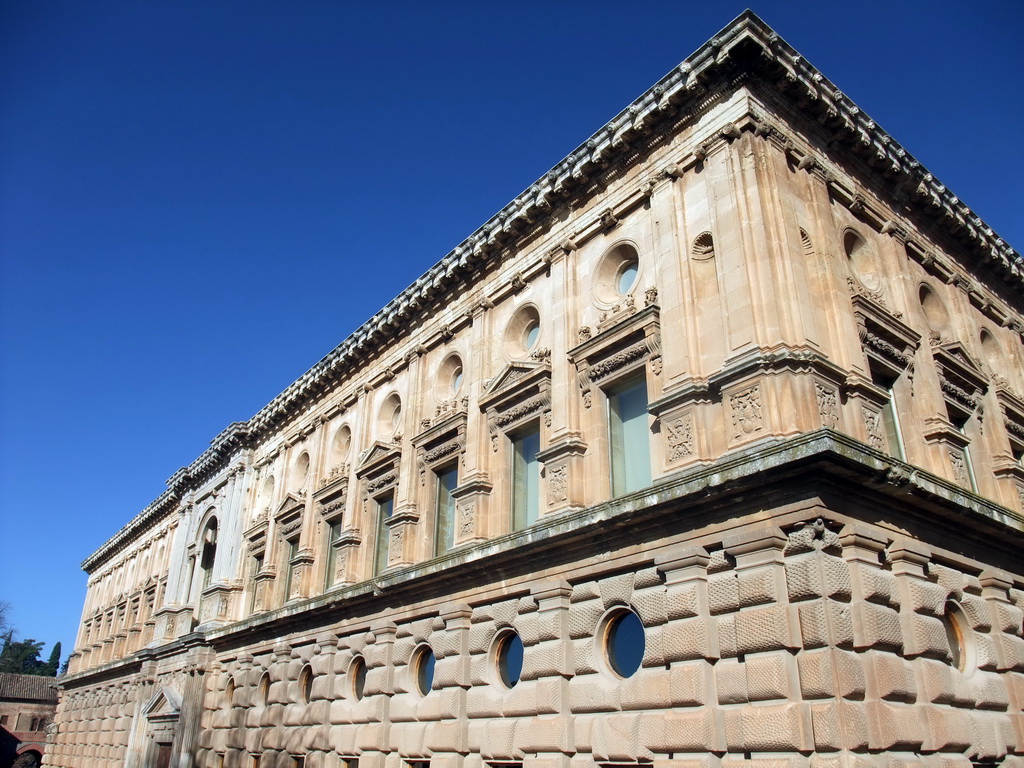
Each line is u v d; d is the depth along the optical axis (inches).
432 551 964.6
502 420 899.4
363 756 875.4
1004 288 1070.4
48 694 3846.0
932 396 778.8
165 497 1889.8
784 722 506.9
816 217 734.5
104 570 2475.4
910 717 518.6
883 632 529.3
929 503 605.9
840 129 806.5
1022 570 738.8
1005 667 649.6
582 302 855.1
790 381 613.6
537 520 787.4
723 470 578.2
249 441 1537.9
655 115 805.2
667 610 601.3
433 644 834.8
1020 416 940.0
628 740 605.6
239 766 1124.5
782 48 753.6
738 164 718.5
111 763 1689.2
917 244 908.6
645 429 753.6
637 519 641.0
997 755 592.1
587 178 885.2
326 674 994.1
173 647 1434.5
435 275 1080.8
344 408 1272.1
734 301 673.0
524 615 738.2
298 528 1272.1
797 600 533.0
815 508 535.8
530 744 678.5
